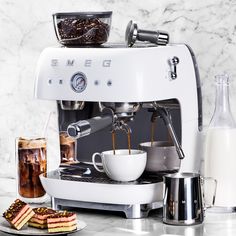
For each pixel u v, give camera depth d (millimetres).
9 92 2666
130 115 2035
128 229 1912
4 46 2650
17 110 2662
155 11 2363
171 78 2010
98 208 2047
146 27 2385
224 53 2283
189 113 2098
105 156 2041
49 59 2074
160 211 2111
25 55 2619
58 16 2086
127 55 1939
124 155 2014
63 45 2137
